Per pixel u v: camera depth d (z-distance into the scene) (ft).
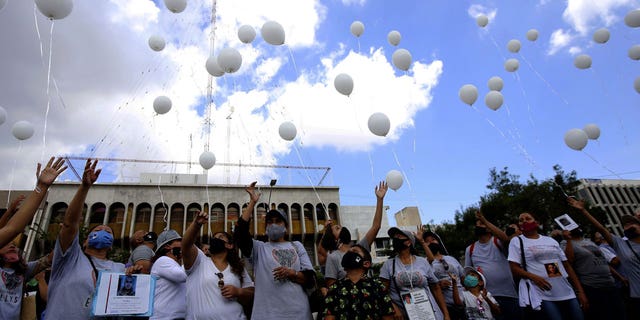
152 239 15.80
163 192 80.59
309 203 90.33
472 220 71.46
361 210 101.45
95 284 10.30
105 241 11.12
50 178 9.26
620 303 16.19
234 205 83.71
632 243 16.93
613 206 134.72
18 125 16.83
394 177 18.20
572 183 64.64
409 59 21.01
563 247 18.51
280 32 18.90
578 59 24.95
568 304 13.74
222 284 11.60
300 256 13.17
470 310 14.34
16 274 10.41
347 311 9.82
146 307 9.79
